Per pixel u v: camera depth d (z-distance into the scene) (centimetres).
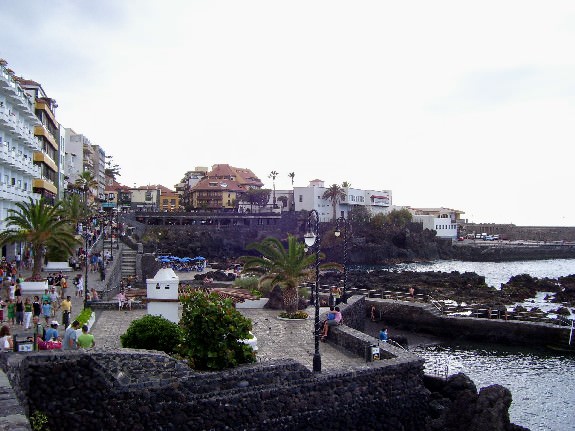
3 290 3706
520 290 7100
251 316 3616
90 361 1711
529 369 3522
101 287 4153
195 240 11619
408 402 2316
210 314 1925
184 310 1986
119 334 2777
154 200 17688
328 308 3950
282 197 14812
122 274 5712
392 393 2275
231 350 1948
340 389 2134
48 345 1964
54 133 8844
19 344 1802
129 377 1755
